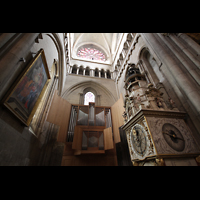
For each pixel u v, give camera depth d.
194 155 3.41
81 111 10.22
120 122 9.13
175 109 4.37
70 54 15.45
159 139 3.42
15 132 4.23
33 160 6.51
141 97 5.15
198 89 4.07
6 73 3.02
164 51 5.53
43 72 5.74
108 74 17.41
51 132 9.56
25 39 3.79
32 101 5.06
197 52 4.51
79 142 7.98
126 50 13.09
